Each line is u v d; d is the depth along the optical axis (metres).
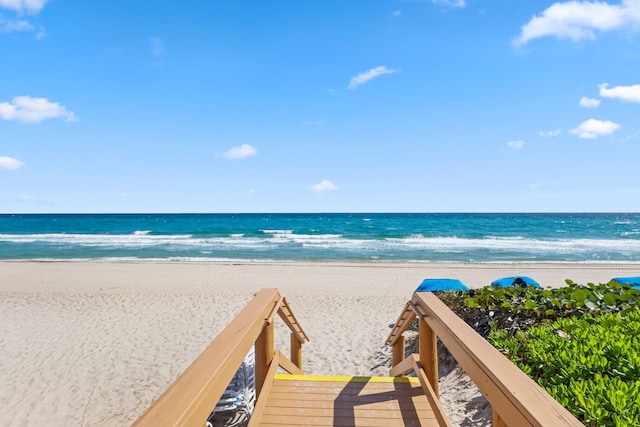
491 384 1.76
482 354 1.97
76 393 6.88
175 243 33.44
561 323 4.73
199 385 1.75
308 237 39.50
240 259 24.61
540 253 28.09
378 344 9.19
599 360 3.33
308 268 20.41
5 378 7.44
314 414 3.49
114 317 11.38
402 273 19.08
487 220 73.56
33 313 11.82
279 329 10.25
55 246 31.48
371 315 11.65
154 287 15.72
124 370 7.80
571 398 2.90
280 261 23.42
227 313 11.77
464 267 20.94
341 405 3.64
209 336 9.74
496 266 21.30
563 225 59.09
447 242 35.03
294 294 14.57
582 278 18.02
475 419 4.79
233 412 5.99
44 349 8.86
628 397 2.67
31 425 5.95
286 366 4.59
